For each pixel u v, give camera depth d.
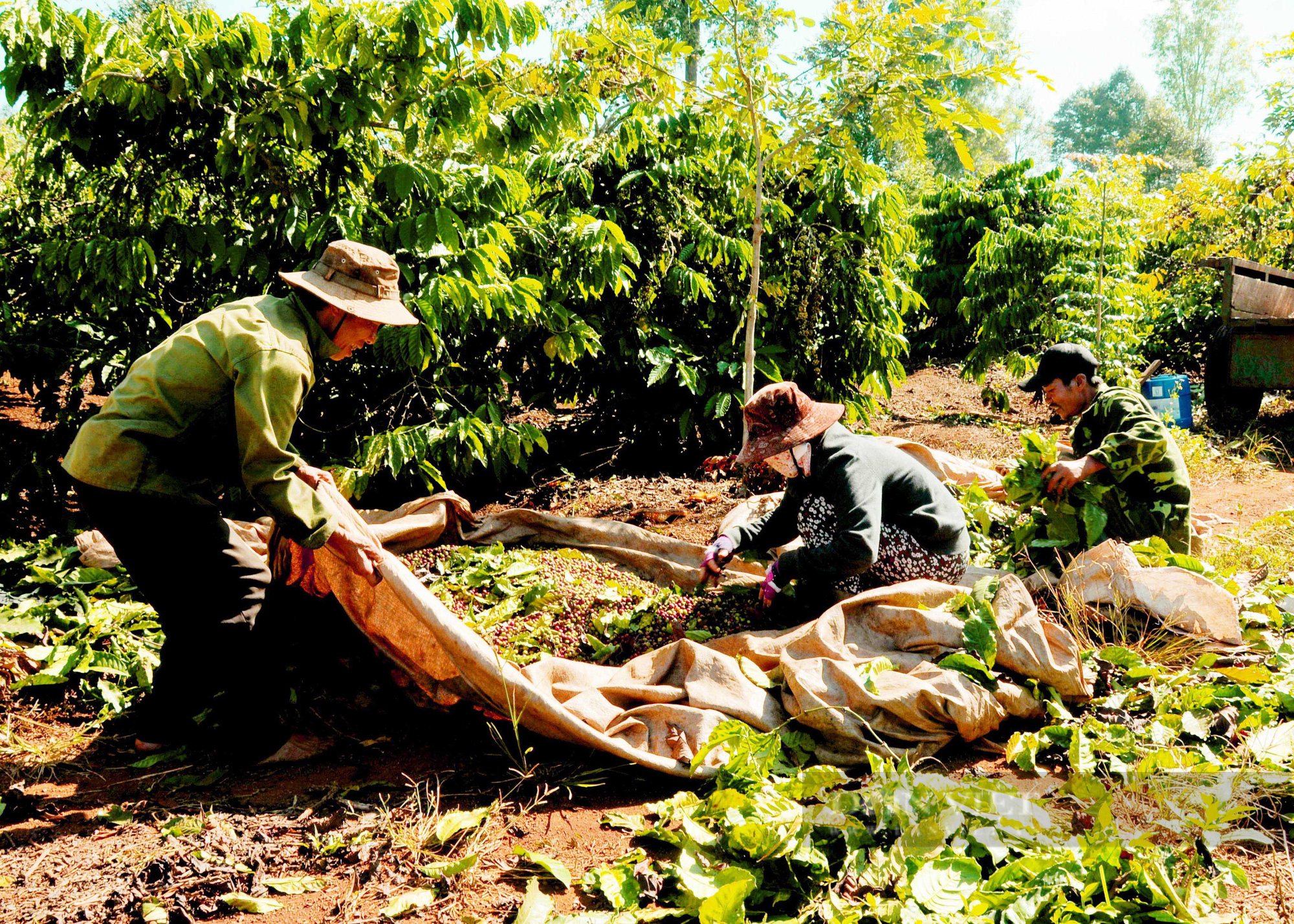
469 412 4.98
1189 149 45.88
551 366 6.23
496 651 3.23
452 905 2.16
